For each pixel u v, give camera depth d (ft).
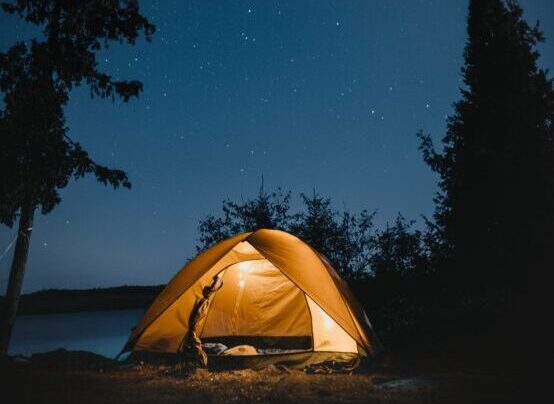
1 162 45.16
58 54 46.42
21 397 26.30
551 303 50.03
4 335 44.93
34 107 45.88
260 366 34.22
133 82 48.16
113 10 47.98
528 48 62.39
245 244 41.22
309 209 60.70
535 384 27.07
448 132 65.82
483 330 44.62
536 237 55.47
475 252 60.03
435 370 32.68
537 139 58.80
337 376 31.76
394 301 58.59
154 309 37.63
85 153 46.57
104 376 31.48
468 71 65.31
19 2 46.09
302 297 39.60
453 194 63.00
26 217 46.24
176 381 30.07
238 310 41.24
